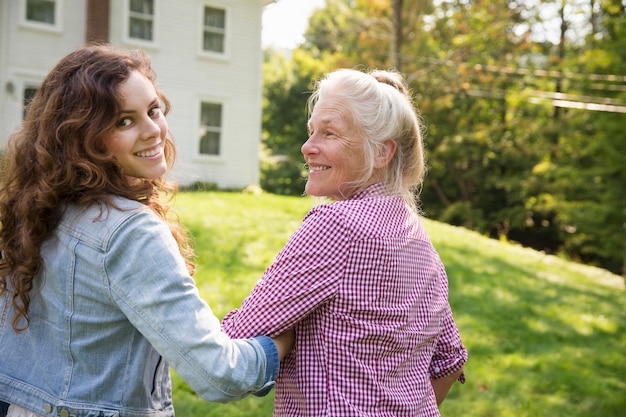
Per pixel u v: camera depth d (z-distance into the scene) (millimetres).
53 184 1426
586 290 10156
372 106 1692
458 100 25547
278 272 1584
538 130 23141
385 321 1611
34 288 1501
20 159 1483
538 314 7926
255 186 15891
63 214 1479
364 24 25219
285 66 29734
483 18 24000
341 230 1590
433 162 26219
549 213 25500
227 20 15680
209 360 1355
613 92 18750
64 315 1448
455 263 9852
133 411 1463
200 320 1379
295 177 27953
